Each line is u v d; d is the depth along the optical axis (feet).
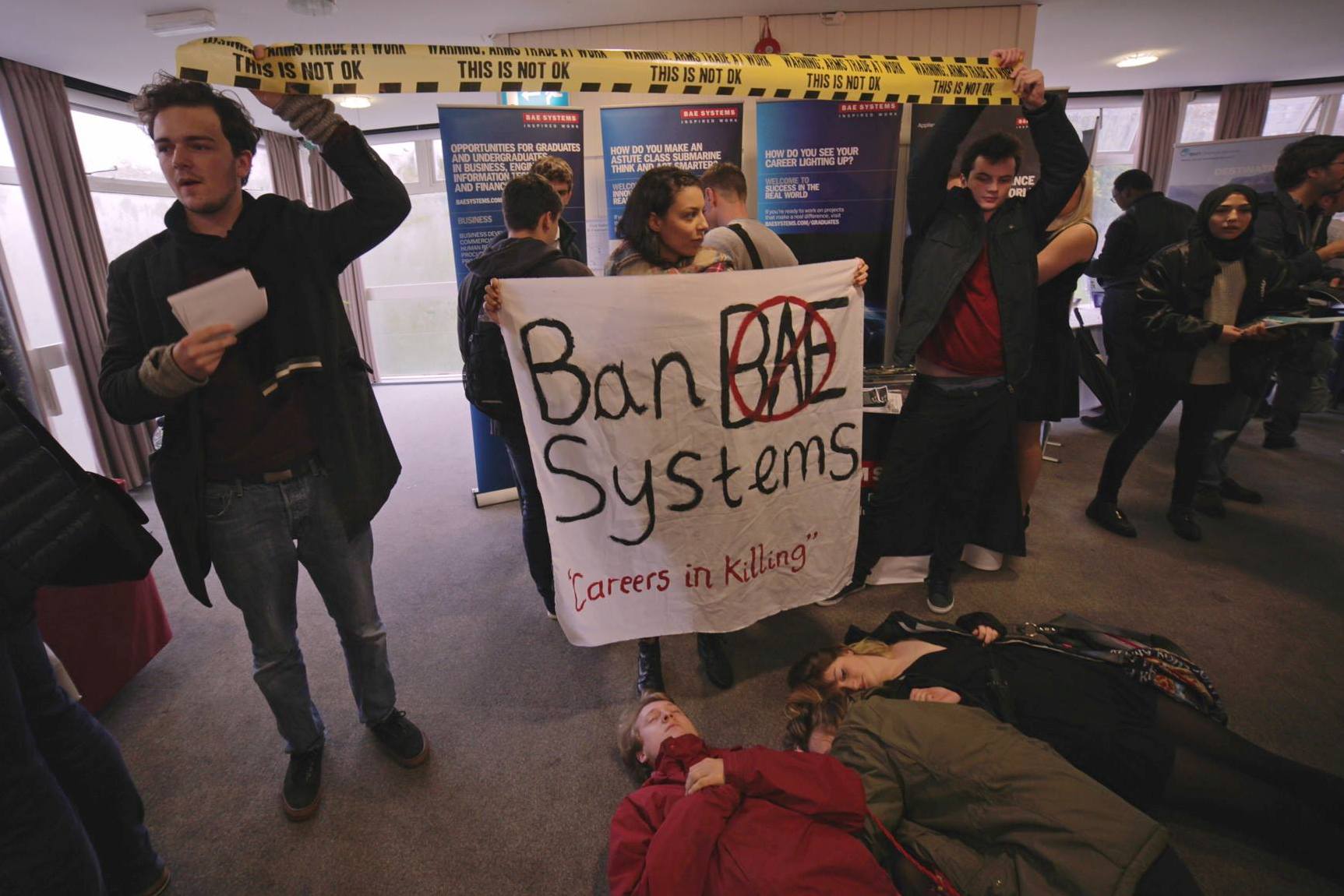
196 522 4.01
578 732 5.62
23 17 8.95
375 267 20.49
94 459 12.38
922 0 10.61
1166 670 4.62
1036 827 3.50
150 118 3.60
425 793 5.05
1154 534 8.70
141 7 9.05
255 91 3.67
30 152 10.78
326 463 4.27
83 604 5.81
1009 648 4.94
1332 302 9.04
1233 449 11.63
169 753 5.55
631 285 4.55
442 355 21.18
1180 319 7.70
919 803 3.95
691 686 6.08
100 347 11.85
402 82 3.89
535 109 9.18
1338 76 16.66
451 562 8.79
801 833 3.49
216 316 3.37
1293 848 4.06
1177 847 4.37
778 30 11.07
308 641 7.04
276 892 4.33
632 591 5.04
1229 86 17.30
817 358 5.09
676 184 5.27
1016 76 5.33
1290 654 6.23
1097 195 19.60
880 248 9.49
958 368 6.50
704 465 4.96
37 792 3.04
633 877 3.66
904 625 5.43
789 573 5.46
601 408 4.67
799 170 9.19
